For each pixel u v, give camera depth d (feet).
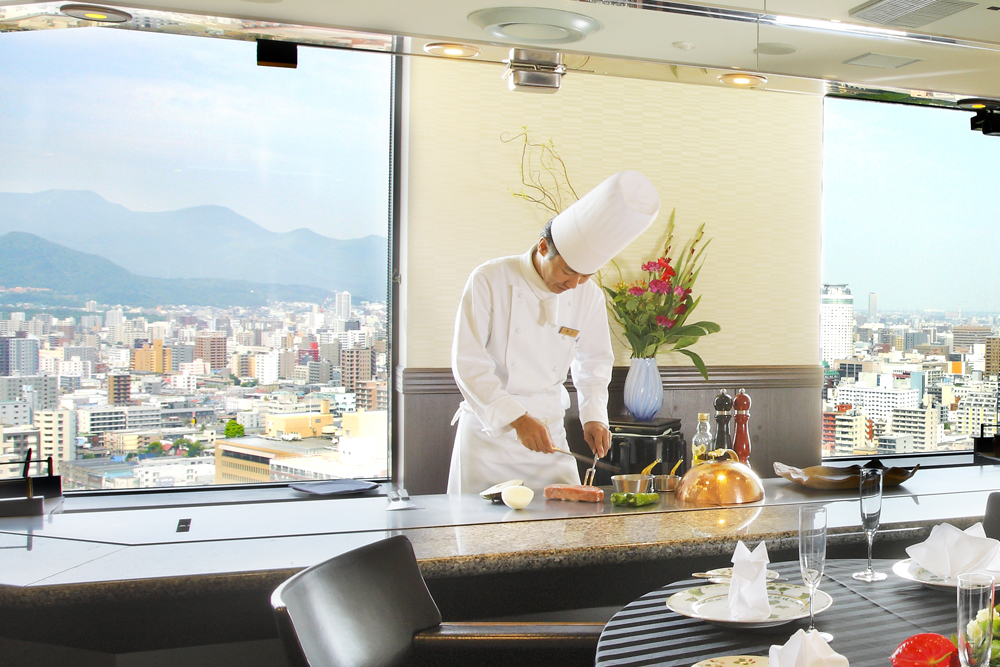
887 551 6.41
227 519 5.91
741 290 12.85
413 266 11.34
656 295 11.43
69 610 4.86
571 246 7.15
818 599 4.46
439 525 5.74
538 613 5.68
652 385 11.18
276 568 4.66
